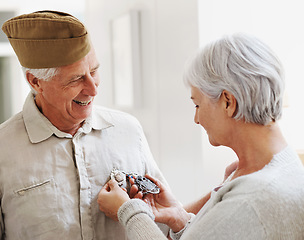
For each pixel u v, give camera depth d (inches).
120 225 58.9
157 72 123.6
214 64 43.1
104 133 60.5
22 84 207.8
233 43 42.9
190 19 105.1
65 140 57.2
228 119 44.3
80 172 56.4
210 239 40.1
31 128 56.0
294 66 115.4
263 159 42.6
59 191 55.1
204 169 105.2
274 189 38.7
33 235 53.9
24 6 200.5
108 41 153.9
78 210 55.9
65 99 53.1
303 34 115.0
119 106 147.7
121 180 57.9
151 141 130.6
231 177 49.9
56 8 203.8
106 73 158.6
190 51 106.0
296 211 38.7
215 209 40.9
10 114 208.8
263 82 41.6
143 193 57.7
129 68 134.5
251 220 37.9
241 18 107.5
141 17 131.1
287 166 41.3
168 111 119.3
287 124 118.9
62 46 50.1
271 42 111.7
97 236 56.9
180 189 116.6
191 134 109.0
